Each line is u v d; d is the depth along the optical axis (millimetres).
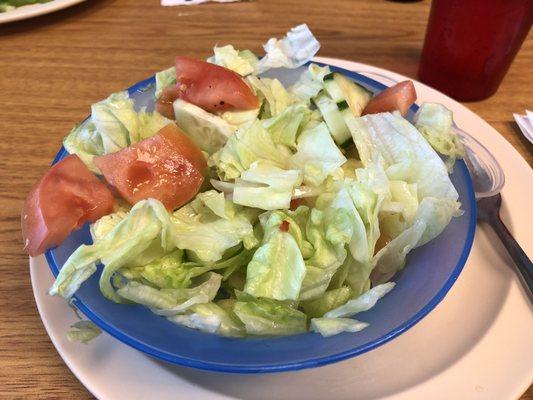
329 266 185
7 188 262
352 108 238
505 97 329
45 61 356
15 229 241
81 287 179
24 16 374
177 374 177
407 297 177
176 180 205
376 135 224
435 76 330
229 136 226
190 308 177
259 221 204
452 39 305
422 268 189
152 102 254
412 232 187
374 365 182
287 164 220
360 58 360
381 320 169
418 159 212
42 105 318
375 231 188
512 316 196
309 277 183
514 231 229
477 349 185
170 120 237
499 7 278
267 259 182
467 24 294
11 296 213
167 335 167
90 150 233
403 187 203
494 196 240
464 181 214
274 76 272
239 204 200
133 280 186
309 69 258
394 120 222
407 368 181
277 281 180
